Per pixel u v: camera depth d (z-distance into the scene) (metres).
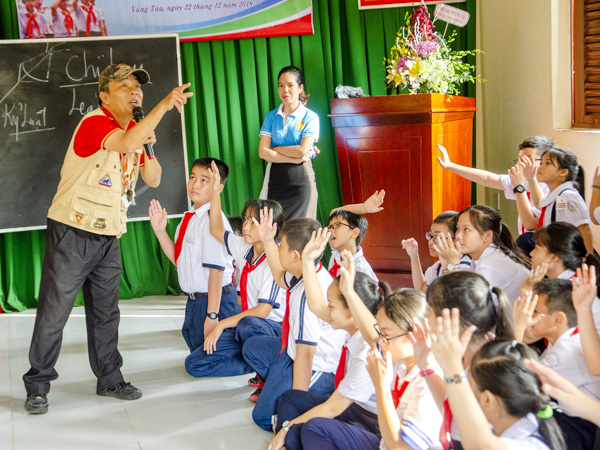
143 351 3.78
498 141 4.94
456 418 1.51
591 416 1.49
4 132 4.56
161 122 4.80
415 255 3.26
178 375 3.41
